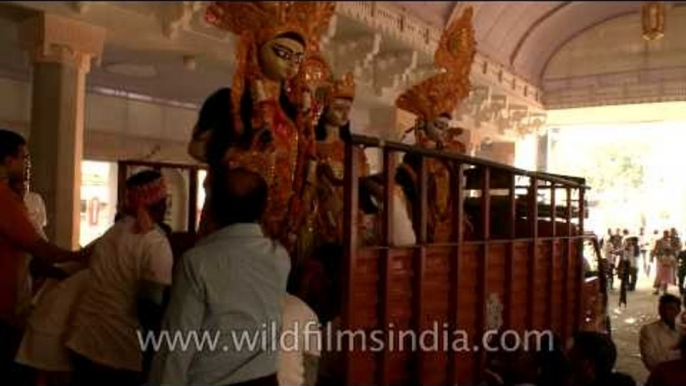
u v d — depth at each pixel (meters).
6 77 2.92
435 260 2.71
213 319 1.91
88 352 2.51
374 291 2.41
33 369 2.63
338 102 3.05
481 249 3.00
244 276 1.94
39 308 2.69
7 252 2.68
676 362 2.38
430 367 2.66
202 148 2.74
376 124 3.25
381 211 2.63
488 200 3.05
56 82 2.47
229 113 2.74
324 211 3.10
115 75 2.72
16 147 2.79
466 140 3.21
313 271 2.63
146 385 1.97
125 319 2.51
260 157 2.76
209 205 2.15
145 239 2.53
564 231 3.50
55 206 2.97
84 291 2.69
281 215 2.84
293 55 2.70
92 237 3.27
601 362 2.52
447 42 2.68
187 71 2.62
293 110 2.94
